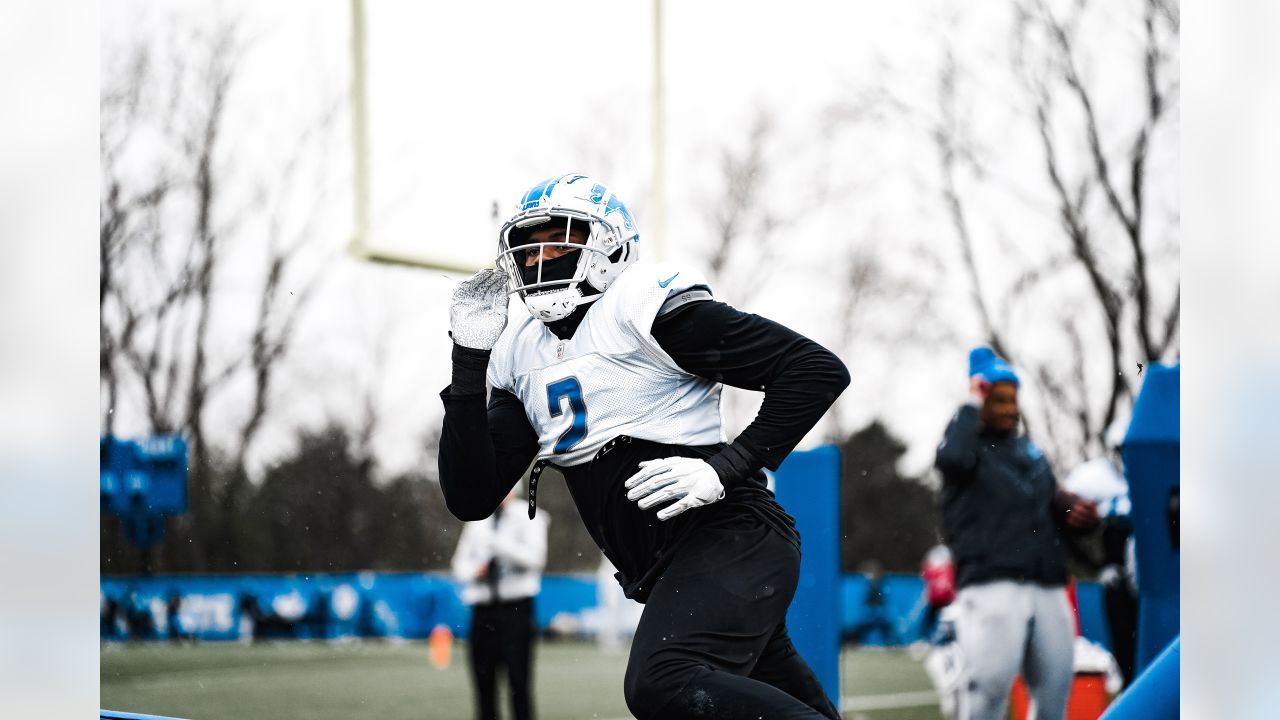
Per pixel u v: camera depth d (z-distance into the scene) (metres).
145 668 16.77
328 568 29.69
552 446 4.22
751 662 3.89
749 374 3.95
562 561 25.12
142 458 21.25
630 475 4.10
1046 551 7.30
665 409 4.12
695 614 3.81
